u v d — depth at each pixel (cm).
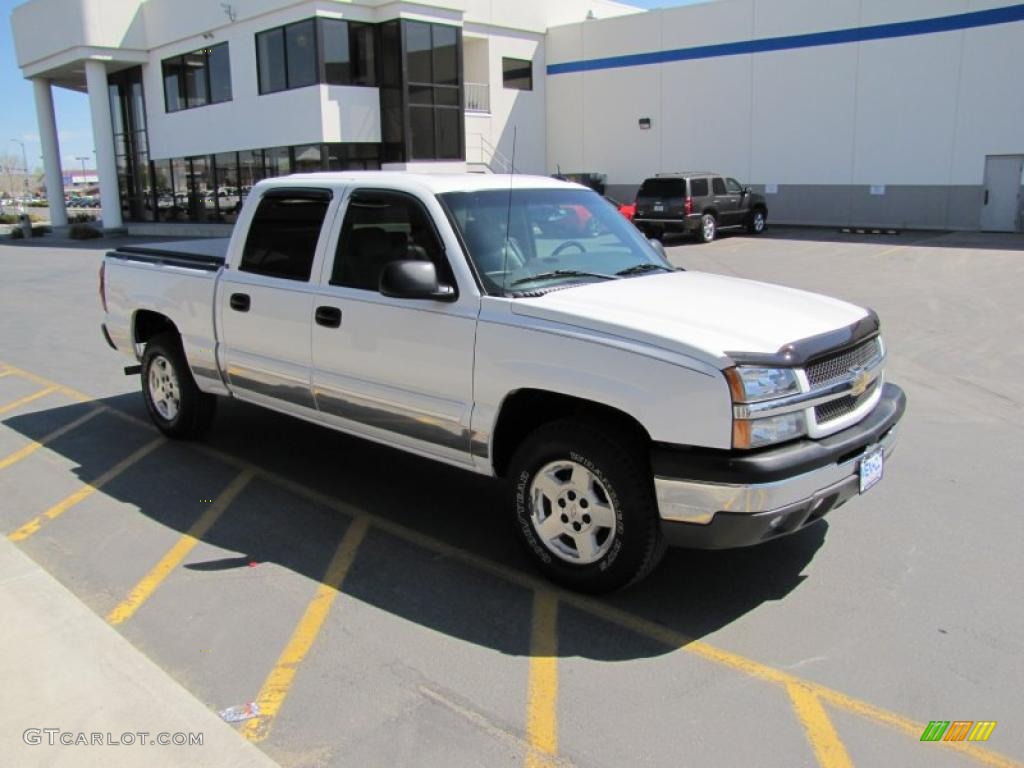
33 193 12262
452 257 432
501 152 3105
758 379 353
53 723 307
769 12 2639
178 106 3130
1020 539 475
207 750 293
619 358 371
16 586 410
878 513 512
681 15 2836
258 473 586
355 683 342
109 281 677
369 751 300
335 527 497
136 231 3388
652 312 394
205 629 383
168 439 662
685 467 356
